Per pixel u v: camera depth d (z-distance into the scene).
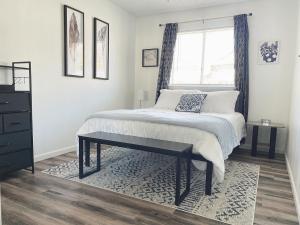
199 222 1.68
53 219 1.68
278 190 2.26
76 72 3.52
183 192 2.12
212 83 4.30
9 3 2.56
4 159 2.31
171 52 4.46
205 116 2.84
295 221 1.72
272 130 3.40
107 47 4.16
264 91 3.86
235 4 3.97
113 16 4.25
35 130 2.98
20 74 2.74
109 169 2.76
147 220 1.69
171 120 2.44
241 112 3.92
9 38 2.59
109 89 4.31
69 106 3.47
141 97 4.75
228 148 2.44
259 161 3.25
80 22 3.53
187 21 4.39
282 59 3.70
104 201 1.96
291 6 3.59
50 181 2.36
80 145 2.43
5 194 2.05
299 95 2.48
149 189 2.21
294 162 2.45
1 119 2.26
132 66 4.93
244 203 1.98
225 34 4.12
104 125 2.78
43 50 2.99
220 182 2.31
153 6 4.28
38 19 2.90
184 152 1.97
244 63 3.85
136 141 2.23
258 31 3.83
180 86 4.51
